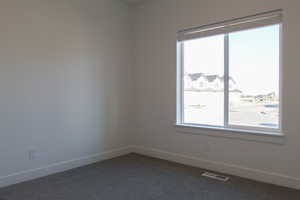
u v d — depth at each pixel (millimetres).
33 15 2818
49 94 2996
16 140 2727
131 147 4051
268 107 2770
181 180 2838
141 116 3965
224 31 2986
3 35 2592
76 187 2643
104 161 3564
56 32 3037
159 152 3738
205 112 3291
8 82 2646
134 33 4000
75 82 3264
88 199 2371
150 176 2967
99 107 3572
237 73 2979
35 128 2883
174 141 3551
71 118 3236
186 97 3482
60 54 3086
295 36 2496
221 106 3137
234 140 2965
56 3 3023
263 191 2516
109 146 3732
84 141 3395
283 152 2613
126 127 3996
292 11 2502
